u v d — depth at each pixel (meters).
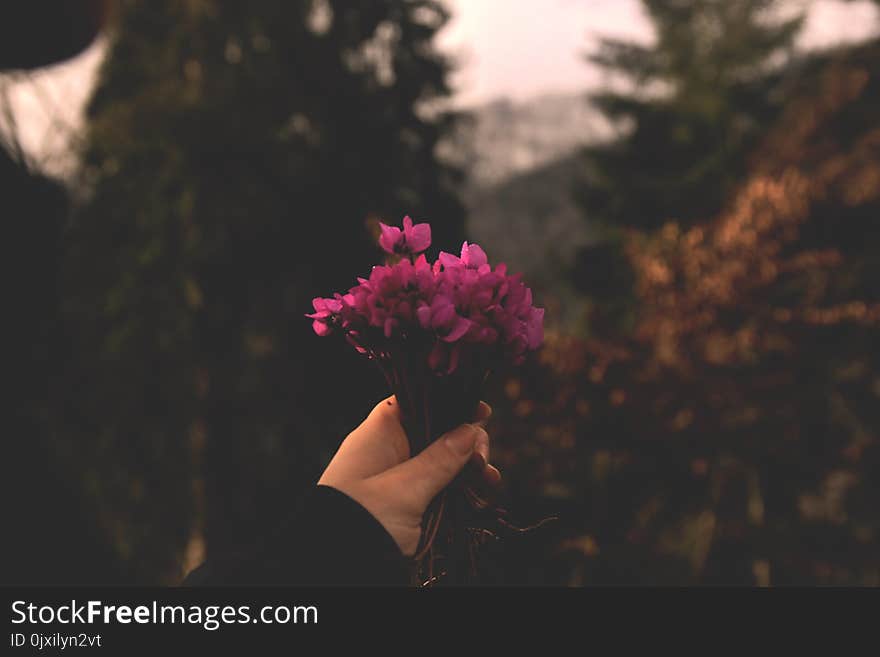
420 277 0.82
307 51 9.80
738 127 15.02
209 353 8.94
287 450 8.62
